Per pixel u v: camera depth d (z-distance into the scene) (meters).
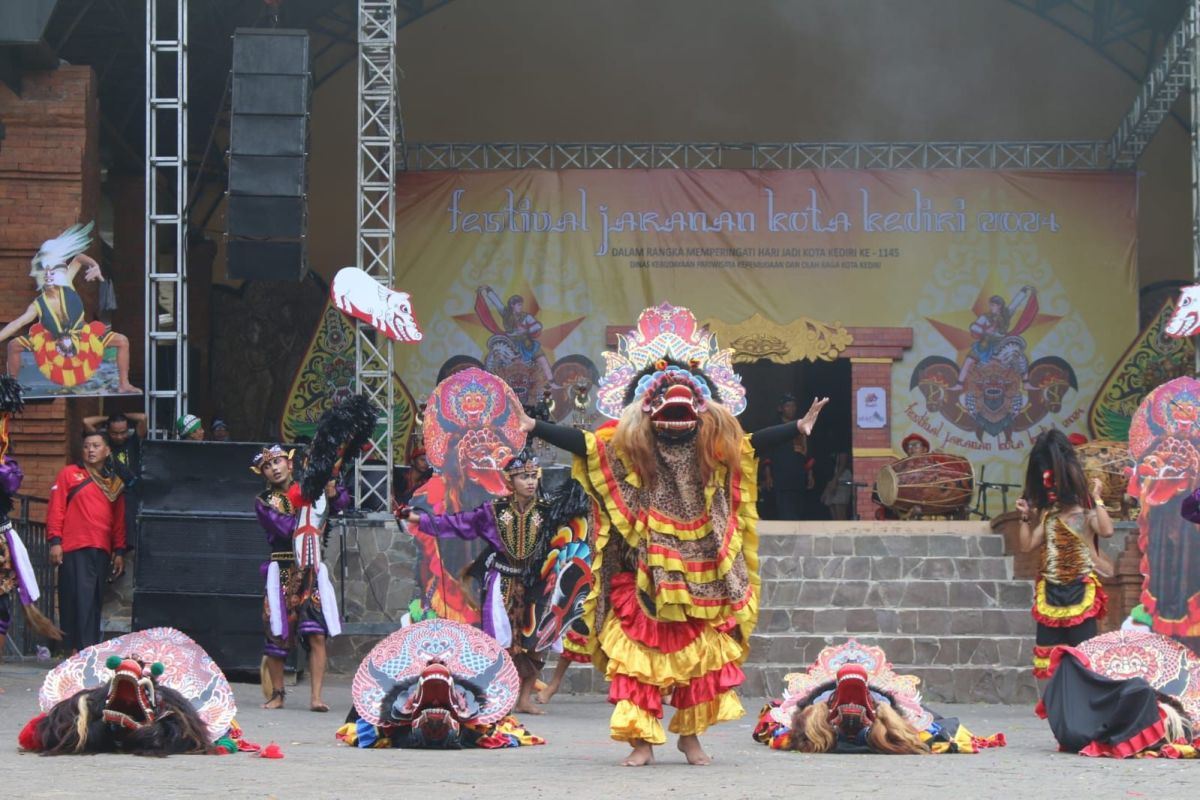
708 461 6.77
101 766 6.37
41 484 16.47
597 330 21.48
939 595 14.06
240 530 12.90
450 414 10.95
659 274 21.55
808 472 20.41
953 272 21.56
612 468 6.82
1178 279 23.62
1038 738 9.29
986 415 21.38
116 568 13.17
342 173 23.94
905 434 21.39
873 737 7.60
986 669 13.05
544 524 10.71
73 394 15.93
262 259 15.98
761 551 14.78
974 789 5.84
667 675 6.71
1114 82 24.11
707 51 24.59
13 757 6.71
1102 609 9.05
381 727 7.77
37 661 13.00
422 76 24.48
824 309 21.53
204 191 23.20
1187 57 18.78
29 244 16.62
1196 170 16.88
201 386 22.80
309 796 5.41
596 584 6.86
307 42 16.09
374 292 15.53
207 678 7.44
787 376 26.61
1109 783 6.17
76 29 19.19
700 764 6.87
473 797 5.42
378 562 14.26
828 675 8.21
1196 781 6.28
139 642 7.45
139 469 13.78
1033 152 23.97
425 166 24.42
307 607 10.47
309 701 11.26
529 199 21.59
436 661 8.00
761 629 13.74
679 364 6.93
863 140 24.31
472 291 21.48
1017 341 21.44
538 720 10.43
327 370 21.00
